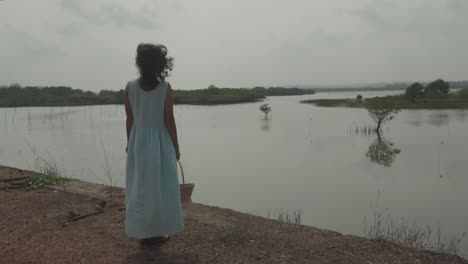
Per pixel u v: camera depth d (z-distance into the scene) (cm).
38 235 366
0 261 307
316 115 4356
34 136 2516
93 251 327
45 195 513
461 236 645
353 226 711
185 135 2530
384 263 301
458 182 1078
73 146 1994
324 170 1298
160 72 307
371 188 1031
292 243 341
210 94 10369
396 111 2631
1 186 553
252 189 1033
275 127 3009
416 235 516
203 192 1002
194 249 329
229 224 387
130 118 320
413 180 1118
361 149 1770
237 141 2172
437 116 3650
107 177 1167
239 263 302
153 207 306
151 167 306
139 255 318
